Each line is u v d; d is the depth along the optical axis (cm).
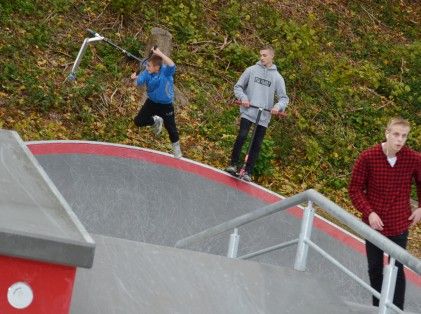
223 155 1977
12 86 1844
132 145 1894
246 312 827
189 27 2280
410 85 2520
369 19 2750
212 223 1666
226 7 2417
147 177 1762
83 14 2150
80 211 1571
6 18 1992
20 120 1786
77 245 489
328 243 1712
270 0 2547
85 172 1706
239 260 929
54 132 1805
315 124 2216
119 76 2041
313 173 2072
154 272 845
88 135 1858
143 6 2256
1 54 1908
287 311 855
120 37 2142
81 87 1941
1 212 501
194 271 875
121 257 855
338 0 2747
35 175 578
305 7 2620
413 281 1614
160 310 777
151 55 1662
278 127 2138
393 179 1040
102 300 764
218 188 1798
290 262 1602
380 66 2553
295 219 1777
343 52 2539
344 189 2077
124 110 1970
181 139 1975
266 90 1739
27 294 498
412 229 1970
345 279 1580
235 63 2261
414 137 2325
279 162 2059
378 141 2259
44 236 483
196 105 2092
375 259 1057
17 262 494
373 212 1033
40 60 1956
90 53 2055
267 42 2372
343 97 2339
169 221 1631
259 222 1717
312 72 2345
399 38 2742
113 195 1658
